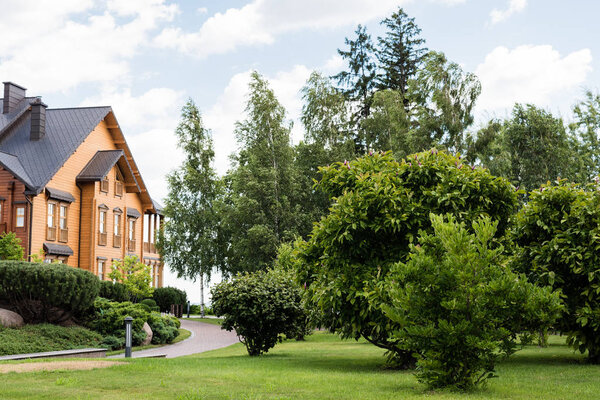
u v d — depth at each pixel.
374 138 43.53
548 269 13.50
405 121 38.59
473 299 8.60
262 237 36.78
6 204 31.06
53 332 19.56
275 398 8.21
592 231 12.85
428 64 35.69
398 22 53.03
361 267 13.02
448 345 8.55
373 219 13.05
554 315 8.91
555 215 13.80
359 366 13.41
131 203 42.56
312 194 40.38
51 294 19.75
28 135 35.44
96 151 38.16
